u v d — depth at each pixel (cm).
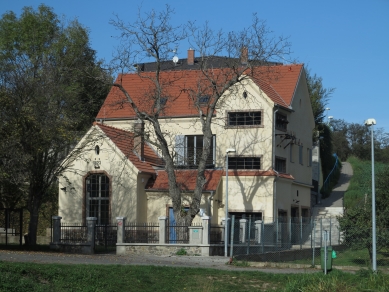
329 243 3053
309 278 1909
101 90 4581
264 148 3584
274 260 2881
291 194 3862
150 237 2922
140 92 4088
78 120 3447
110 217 3459
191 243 2819
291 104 3919
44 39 4753
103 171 3503
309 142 4359
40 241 3806
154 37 3130
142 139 3462
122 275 1897
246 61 3212
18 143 2752
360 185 5538
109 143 3500
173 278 1928
